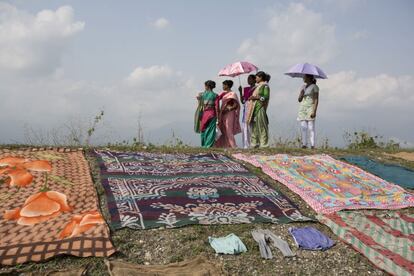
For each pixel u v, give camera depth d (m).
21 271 3.87
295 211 5.79
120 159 7.41
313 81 9.74
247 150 9.09
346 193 6.60
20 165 6.28
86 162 6.95
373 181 7.18
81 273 3.90
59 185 5.80
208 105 9.75
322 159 8.28
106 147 8.48
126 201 5.50
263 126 9.59
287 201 6.11
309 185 6.81
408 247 5.03
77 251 4.17
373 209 6.13
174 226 4.94
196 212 5.39
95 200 5.43
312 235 5.11
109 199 5.54
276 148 9.49
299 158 8.20
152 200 5.62
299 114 9.92
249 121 9.69
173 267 4.20
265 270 4.41
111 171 6.66
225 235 4.96
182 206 5.53
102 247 4.32
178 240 4.73
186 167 7.31
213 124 9.77
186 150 8.77
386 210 6.16
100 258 4.19
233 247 4.64
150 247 4.57
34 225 4.68
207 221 5.16
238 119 9.97
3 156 6.66
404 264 4.58
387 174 7.73
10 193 5.47
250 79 9.94
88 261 4.11
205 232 4.96
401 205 6.33
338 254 4.82
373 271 4.57
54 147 7.68
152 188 6.05
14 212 4.91
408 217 5.96
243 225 5.22
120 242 4.55
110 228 4.78
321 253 4.82
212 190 6.19
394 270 4.44
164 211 5.31
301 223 5.48
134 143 9.23
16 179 5.83
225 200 5.89
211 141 9.76
